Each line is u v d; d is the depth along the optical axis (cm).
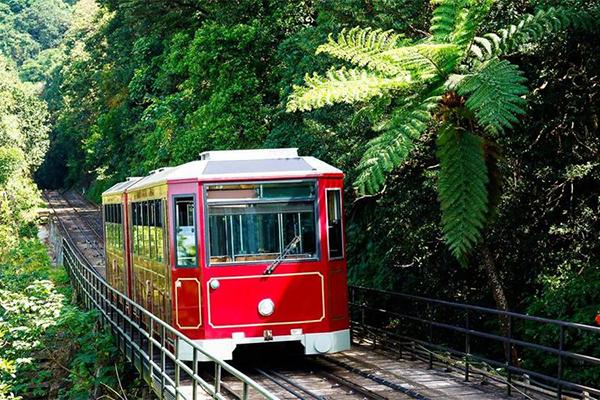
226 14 2991
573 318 1343
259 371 1420
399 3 1513
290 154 1488
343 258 1420
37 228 5456
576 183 1463
